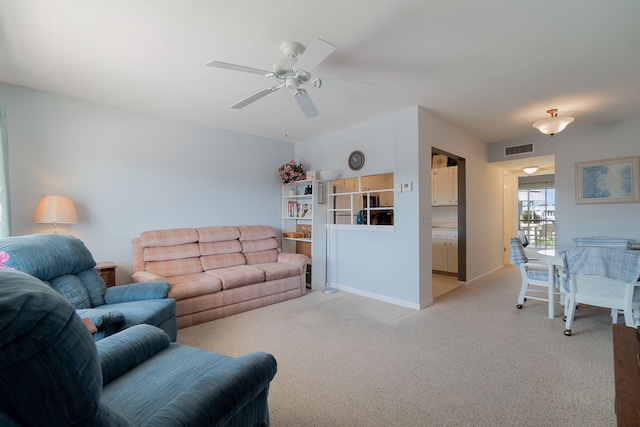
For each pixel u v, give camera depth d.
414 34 2.04
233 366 1.09
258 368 1.12
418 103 3.35
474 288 4.41
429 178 3.64
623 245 3.47
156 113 3.64
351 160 4.22
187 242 3.67
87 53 2.28
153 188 3.67
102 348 1.25
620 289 2.48
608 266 2.48
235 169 4.46
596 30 1.99
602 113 3.62
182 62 2.43
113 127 3.38
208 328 2.88
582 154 4.16
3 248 1.76
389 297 3.75
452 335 2.69
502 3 1.74
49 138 2.99
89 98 3.17
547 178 8.06
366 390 1.85
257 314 3.29
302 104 2.46
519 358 2.24
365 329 2.84
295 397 1.79
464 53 2.29
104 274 3.02
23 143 2.85
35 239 1.97
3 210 2.44
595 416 1.59
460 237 4.59
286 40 2.12
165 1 1.72
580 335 2.67
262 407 1.22
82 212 3.18
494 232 5.59
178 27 1.97
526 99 3.21
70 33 2.02
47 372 0.54
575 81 2.77
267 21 1.91
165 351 1.47
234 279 3.29
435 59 2.37
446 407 1.68
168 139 3.79
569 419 1.57
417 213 3.46
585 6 1.76
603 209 3.97
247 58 2.38
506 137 4.81
